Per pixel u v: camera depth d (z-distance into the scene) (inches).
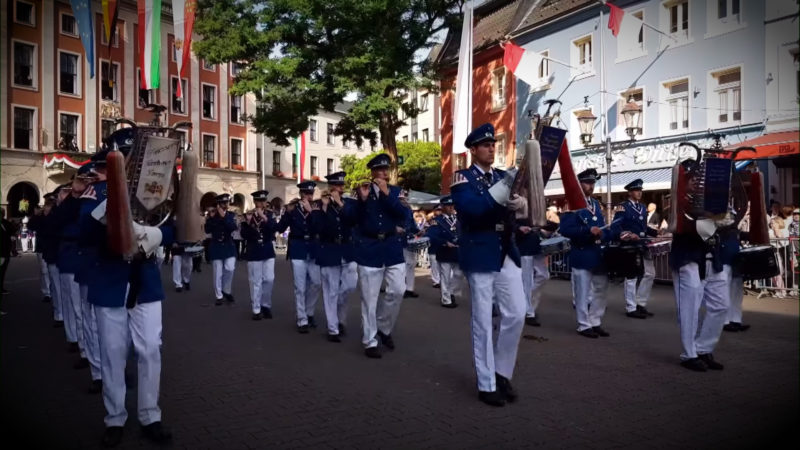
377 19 776.9
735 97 645.3
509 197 195.3
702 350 250.2
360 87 774.5
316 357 276.5
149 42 694.5
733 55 637.9
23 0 1221.7
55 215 260.8
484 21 1095.0
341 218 291.4
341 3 745.6
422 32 786.2
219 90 1601.9
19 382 237.8
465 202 205.0
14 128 1216.2
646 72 734.5
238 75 824.3
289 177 1849.2
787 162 588.1
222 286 465.1
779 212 511.5
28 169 1234.0
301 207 350.0
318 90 787.4
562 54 860.0
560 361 261.7
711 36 658.2
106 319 171.3
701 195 242.2
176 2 700.0
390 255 280.8
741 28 629.9
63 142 1285.7
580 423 184.2
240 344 307.0
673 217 249.4
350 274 319.6
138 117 1382.9
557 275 595.5
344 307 329.1
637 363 257.8
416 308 431.8
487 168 214.5
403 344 303.9
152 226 181.3
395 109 775.1
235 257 466.6
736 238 302.5
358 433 177.2
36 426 185.3
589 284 315.9
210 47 797.9
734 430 177.2
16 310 430.3
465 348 293.7
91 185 182.2
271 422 187.2
